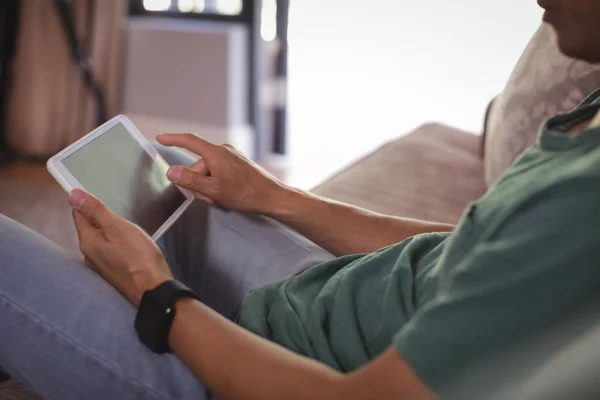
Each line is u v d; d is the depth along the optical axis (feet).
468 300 1.64
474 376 1.38
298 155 10.17
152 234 2.92
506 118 4.47
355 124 9.71
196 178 3.13
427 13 8.64
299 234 3.40
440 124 6.44
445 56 8.73
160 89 9.64
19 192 8.52
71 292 2.33
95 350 2.27
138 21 9.65
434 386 1.63
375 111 9.48
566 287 1.56
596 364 1.08
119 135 3.04
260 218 3.40
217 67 9.21
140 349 2.30
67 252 2.55
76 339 2.27
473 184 5.07
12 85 9.46
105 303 2.33
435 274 2.17
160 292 2.22
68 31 9.07
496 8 8.25
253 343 2.10
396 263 2.43
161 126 9.75
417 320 1.70
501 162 4.44
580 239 1.56
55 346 2.29
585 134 1.80
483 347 1.61
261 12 9.36
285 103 9.96
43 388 2.43
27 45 9.21
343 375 1.89
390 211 4.52
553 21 2.09
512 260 1.63
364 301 2.44
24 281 2.32
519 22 8.19
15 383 2.92
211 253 3.30
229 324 2.18
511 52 8.34
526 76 4.46
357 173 5.12
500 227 1.74
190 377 2.36
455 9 8.47
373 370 1.74
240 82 9.41
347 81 9.50
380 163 5.33
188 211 3.34
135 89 9.79
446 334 1.64
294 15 9.43
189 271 3.29
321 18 9.29
